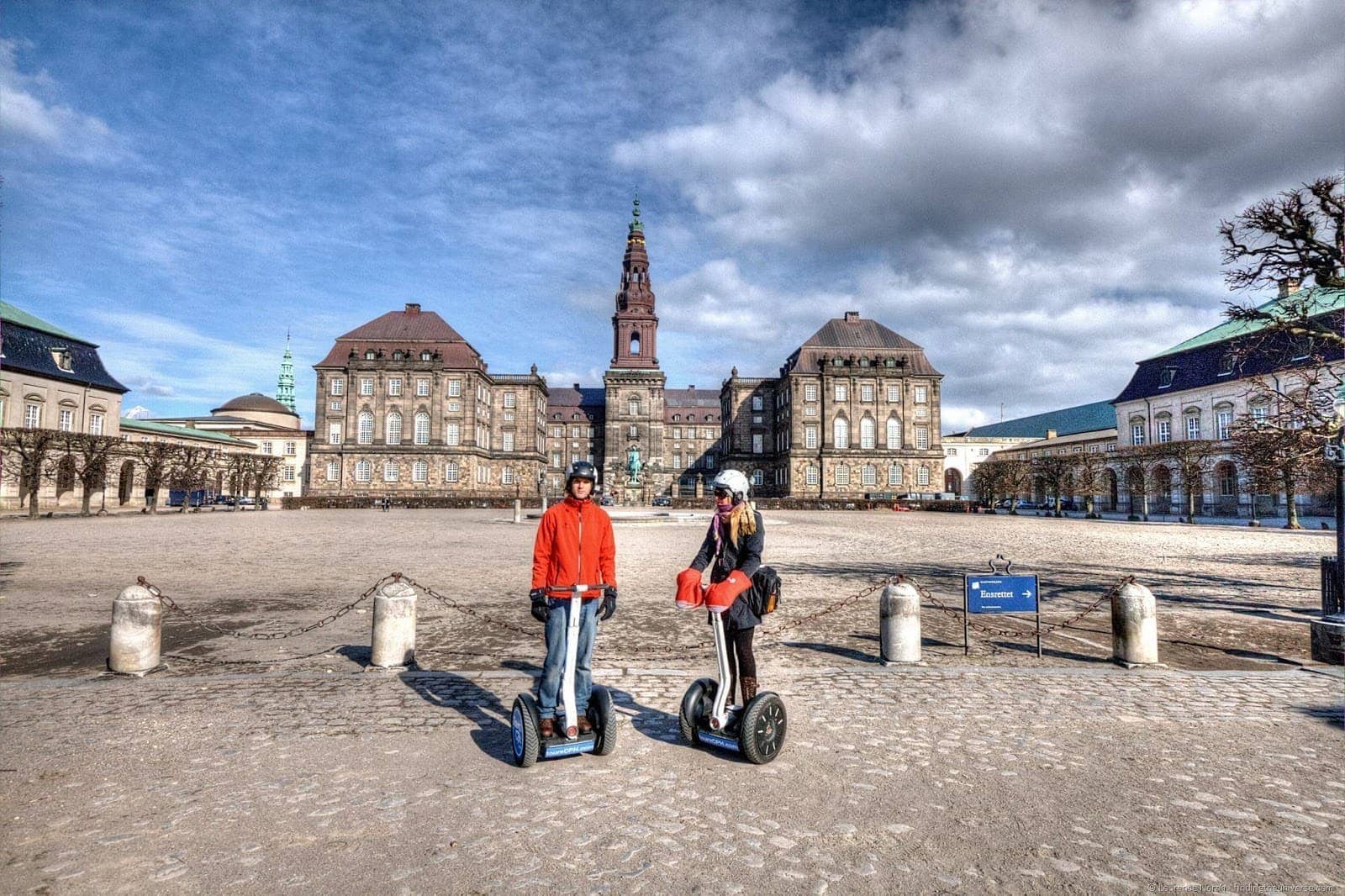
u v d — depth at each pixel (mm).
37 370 59375
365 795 4691
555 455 133250
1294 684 7512
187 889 3549
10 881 3594
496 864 3814
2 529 33438
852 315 100500
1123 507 71625
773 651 9234
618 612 11930
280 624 10812
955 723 6246
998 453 108062
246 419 106938
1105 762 5324
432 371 89938
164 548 23406
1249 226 12828
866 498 89250
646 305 116375
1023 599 9023
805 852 3955
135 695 6965
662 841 4086
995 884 3635
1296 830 4238
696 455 136625
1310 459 12953
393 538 28719
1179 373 64562
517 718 5238
